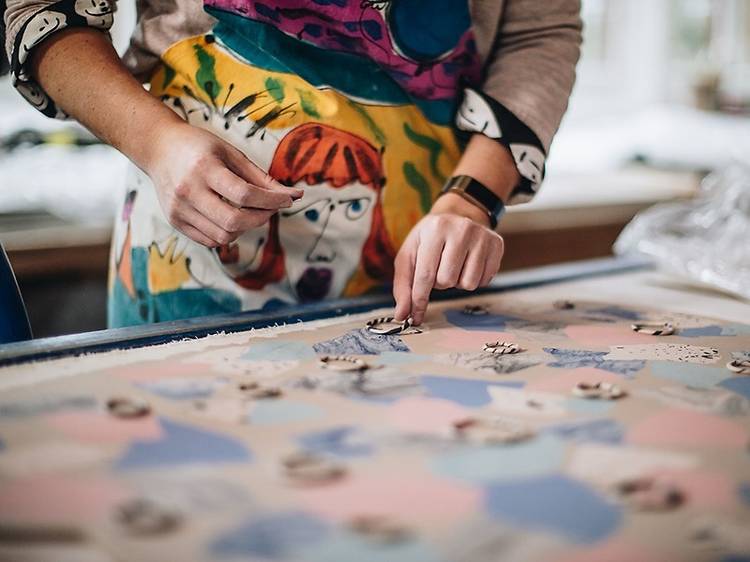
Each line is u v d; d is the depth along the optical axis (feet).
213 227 2.42
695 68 8.67
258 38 2.75
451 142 3.10
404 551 1.31
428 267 2.53
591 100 9.05
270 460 1.58
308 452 1.61
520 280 3.14
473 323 2.60
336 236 2.94
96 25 2.67
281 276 2.94
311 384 1.98
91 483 1.47
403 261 2.63
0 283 2.42
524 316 2.70
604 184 7.11
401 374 2.08
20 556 1.27
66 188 5.46
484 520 1.40
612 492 1.50
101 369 2.02
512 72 3.02
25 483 1.47
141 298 3.05
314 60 2.83
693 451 1.67
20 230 4.74
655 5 8.90
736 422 1.82
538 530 1.38
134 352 2.15
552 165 7.90
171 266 2.95
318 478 1.51
